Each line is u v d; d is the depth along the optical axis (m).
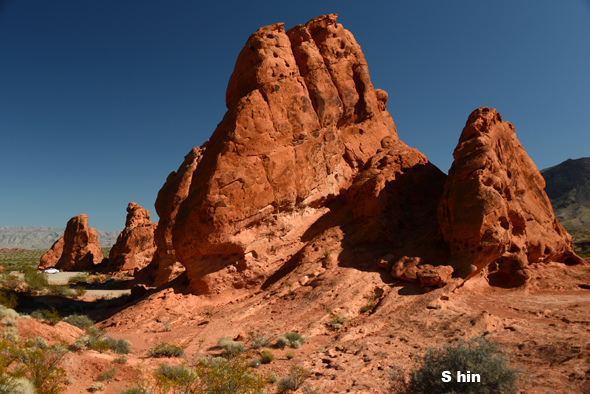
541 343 9.16
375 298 15.16
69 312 21.48
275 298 16.70
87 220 53.22
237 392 7.41
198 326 15.62
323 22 23.59
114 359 10.60
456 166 17.86
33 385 7.33
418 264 16.31
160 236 32.50
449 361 6.81
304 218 20.84
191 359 11.43
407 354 10.05
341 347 11.41
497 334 10.62
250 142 19.00
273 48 20.81
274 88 20.11
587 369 7.11
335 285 16.00
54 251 54.91
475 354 6.88
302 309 15.04
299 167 20.23
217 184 18.09
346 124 24.05
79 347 10.83
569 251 20.34
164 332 15.34
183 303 17.69
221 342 12.73
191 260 18.61
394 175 21.77
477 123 18.73
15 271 48.72
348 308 14.46
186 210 18.94
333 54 23.14
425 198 21.89
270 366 10.49
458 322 11.69
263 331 13.73
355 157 23.41
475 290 15.60
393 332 12.09
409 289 15.17
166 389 7.70
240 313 15.90
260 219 19.05
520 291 15.74
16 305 19.70
